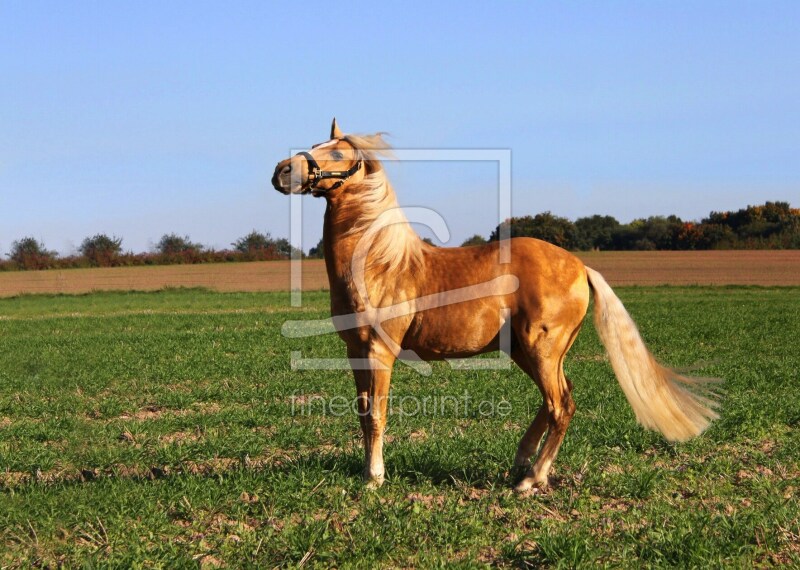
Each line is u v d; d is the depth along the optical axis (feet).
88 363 54.54
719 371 46.85
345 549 18.34
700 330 75.15
